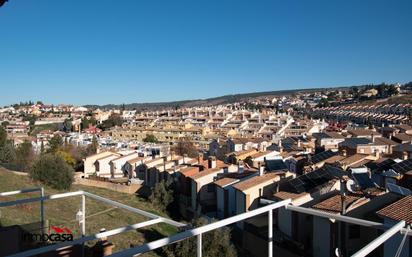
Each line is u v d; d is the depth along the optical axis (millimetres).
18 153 83688
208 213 44156
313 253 27312
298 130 143125
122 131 168250
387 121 164125
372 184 31375
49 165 55562
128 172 78312
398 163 39125
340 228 25234
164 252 28812
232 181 42031
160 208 51875
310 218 29250
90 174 83812
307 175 33969
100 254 18312
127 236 34781
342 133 96875
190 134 152625
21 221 32156
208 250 27750
